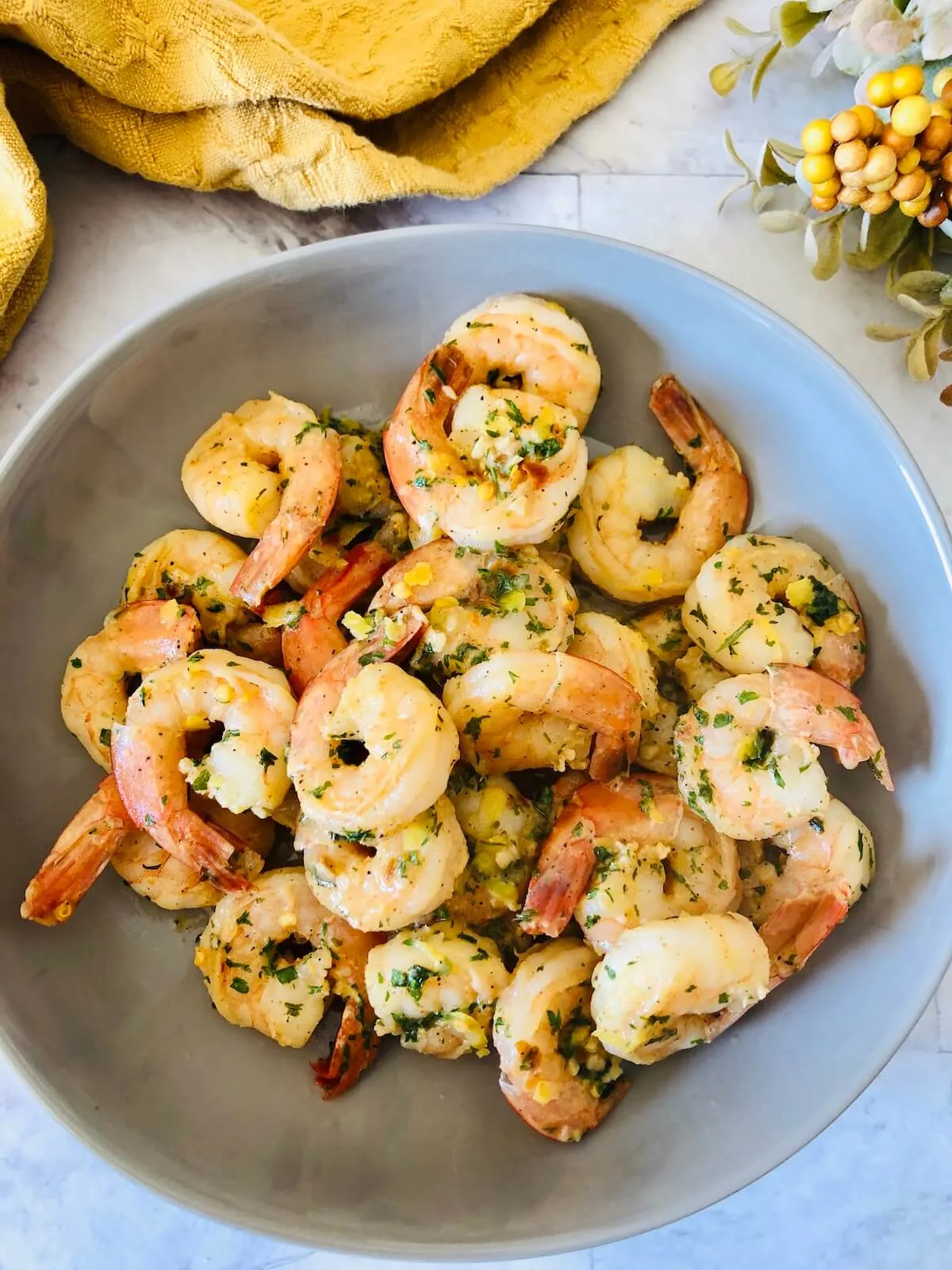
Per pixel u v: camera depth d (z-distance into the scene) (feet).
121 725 0.88
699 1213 1.02
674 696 0.98
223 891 0.93
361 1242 0.86
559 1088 0.87
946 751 0.89
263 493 0.92
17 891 0.93
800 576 0.93
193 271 1.04
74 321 1.04
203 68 0.94
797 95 1.04
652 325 0.95
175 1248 1.01
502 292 0.96
